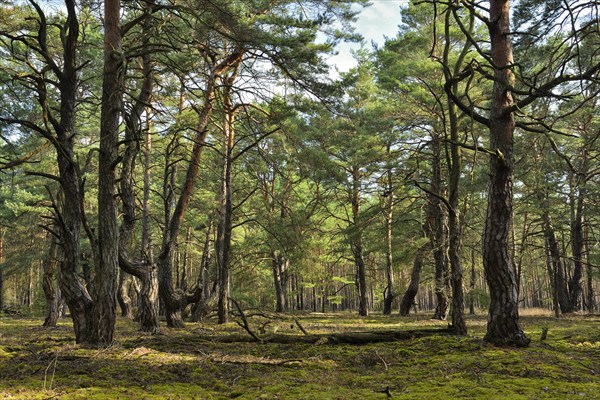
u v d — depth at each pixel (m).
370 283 39.31
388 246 27.31
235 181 30.23
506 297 9.22
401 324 19.70
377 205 23.48
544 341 10.17
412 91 21.27
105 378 6.65
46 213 29.44
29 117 17.25
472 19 11.41
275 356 9.02
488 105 19.88
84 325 9.57
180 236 34.78
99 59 17.45
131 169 14.49
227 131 20.94
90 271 28.92
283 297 36.62
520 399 5.27
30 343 10.56
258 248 31.31
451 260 11.52
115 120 9.95
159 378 6.82
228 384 6.62
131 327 17.05
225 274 18.67
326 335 10.71
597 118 24.31
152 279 14.63
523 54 12.02
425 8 22.08
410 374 7.18
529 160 21.12
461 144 9.67
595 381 6.32
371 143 24.34
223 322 18.41
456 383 6.30
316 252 29.36
